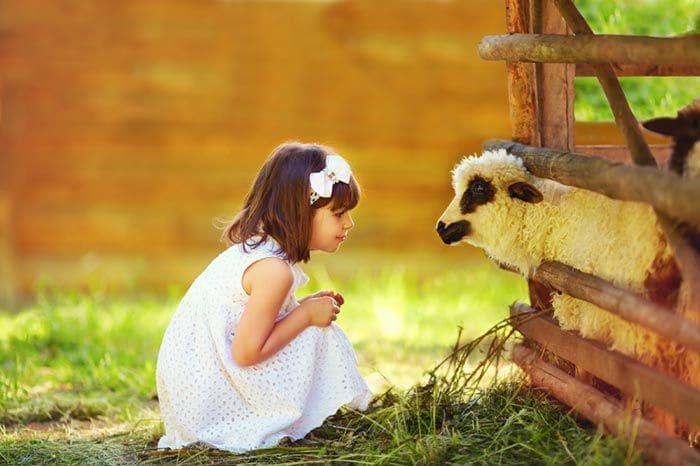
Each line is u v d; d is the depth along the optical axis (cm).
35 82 1588
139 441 639
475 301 1260
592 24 863
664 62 461
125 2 1586
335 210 613
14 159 1578
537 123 665
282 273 588
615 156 688
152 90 1598
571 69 668
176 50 1595
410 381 794
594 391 568
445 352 932
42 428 715
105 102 1595
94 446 625
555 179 577
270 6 1596
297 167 608
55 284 1575
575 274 570
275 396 592
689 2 831
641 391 500
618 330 546
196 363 603
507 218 623
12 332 1077
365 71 1609
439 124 1617
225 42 1598
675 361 524
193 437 598
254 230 611
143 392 815
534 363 640
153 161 1603
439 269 1599
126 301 1381
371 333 1052
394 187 1619
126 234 1598
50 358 958
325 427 623
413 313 1177
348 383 612
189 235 1603
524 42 591
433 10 1605
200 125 1603
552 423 581
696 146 535
